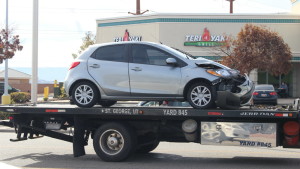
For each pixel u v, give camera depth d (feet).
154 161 31.42
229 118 29.27
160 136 32.09
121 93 31.27
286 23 107.96
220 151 37.17
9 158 33.01
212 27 108.58
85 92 31.78
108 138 30.91
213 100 29.19
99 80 31.50
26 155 34.53
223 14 107.96
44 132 33.76
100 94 31.73
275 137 28.48
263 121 28.91
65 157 33.45
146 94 30.71
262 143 28.68
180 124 30.96
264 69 93.25
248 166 29.30
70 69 32.42
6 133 51.55
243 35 93.66
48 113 32.01
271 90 82.89
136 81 30.89
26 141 43.62
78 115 31.83
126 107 30.58
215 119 29.50
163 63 30.55
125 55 31.50
